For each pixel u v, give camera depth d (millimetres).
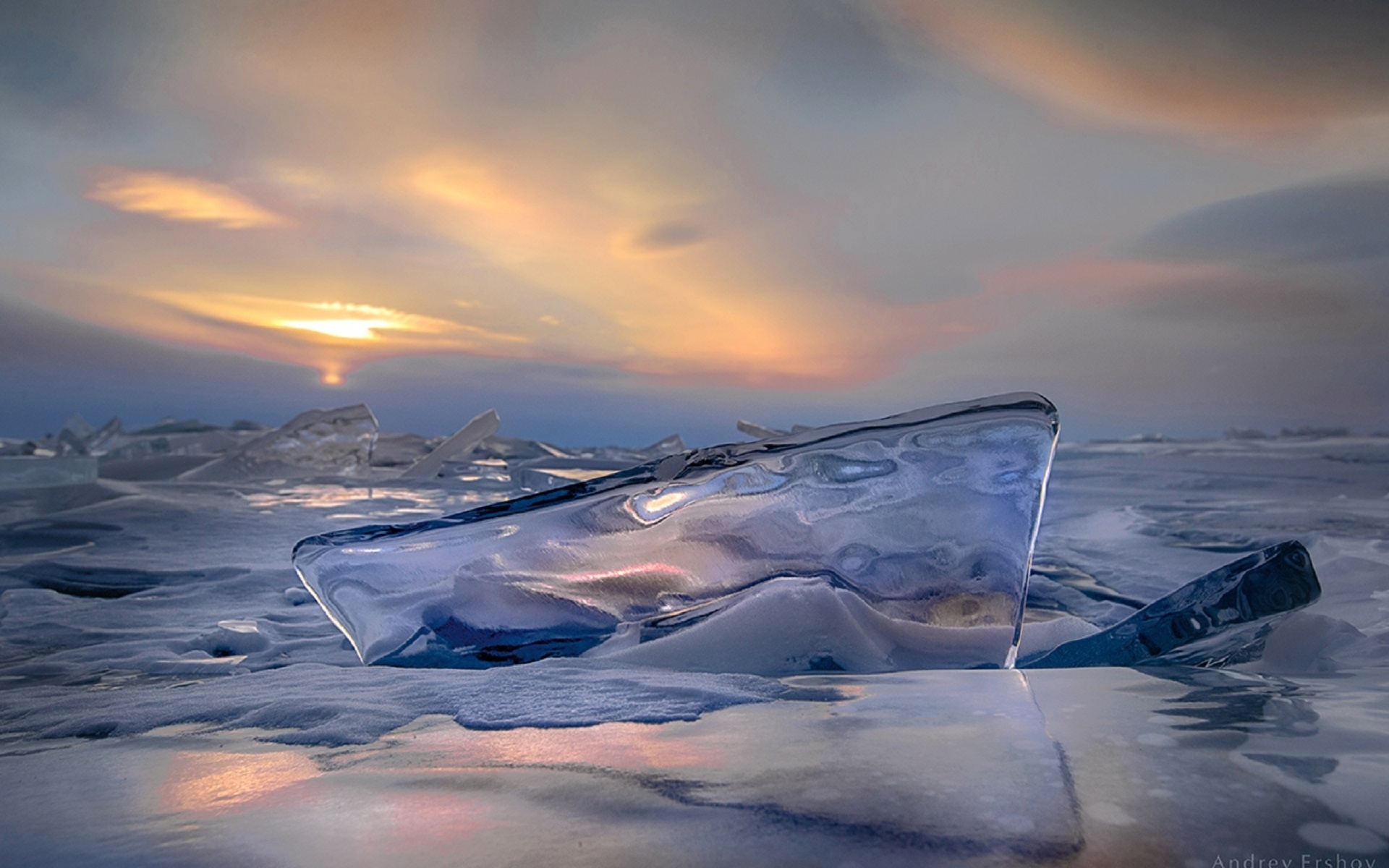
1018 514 1455
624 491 1539
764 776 793
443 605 1519
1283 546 1275
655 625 1454
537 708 1094
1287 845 607
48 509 4227
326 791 796
